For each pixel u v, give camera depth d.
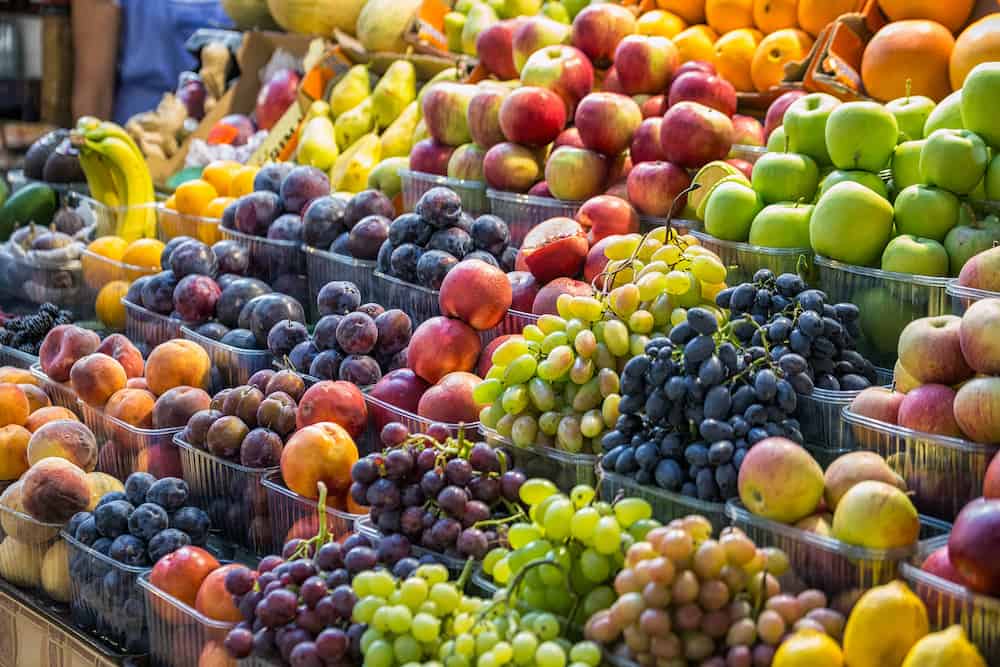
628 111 2.57
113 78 5.02
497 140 2.78
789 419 1.65
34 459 2.25
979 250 1.93
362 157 3.43
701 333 1.63
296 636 1.57
